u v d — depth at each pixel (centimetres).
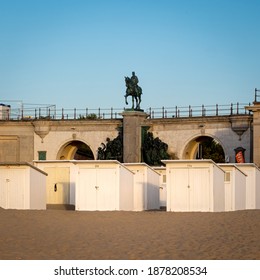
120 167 6372
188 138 10806
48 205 7656
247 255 3594
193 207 6038
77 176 6419
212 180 6003
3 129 11756
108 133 11231
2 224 4859
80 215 5550
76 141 11588
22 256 3634
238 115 10312
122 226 4803
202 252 3709
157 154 10612
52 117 11700
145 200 7088
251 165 7362
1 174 6650
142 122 10788
